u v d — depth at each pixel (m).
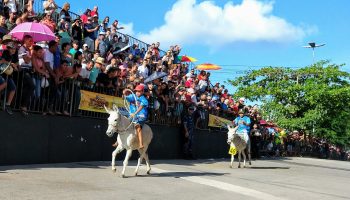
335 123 43.47
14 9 15.59
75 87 14.08
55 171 11.45
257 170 17.56
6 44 11.30
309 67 41.81
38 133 12.80
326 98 40.47
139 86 12.04
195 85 22.48
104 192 9.04
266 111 41.88
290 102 42.03
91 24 18.47
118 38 20.17
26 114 12.23
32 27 12.57
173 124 19.81
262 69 42.84
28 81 12.09
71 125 14.03
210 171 15.26
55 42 12.87
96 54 15.45
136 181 10.98
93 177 11.02
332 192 12.01
